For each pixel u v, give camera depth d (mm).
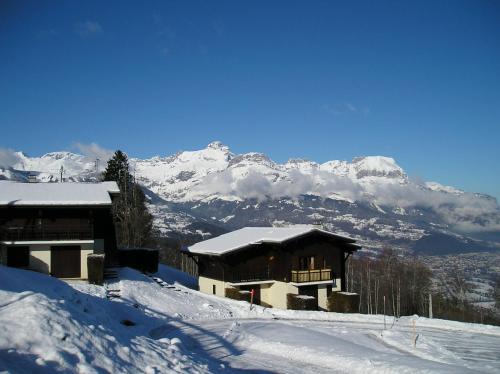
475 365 18812
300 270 38094
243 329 22578
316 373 16094
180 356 13148
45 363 9328
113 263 38406
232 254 37469
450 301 83812
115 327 14203
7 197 31344
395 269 72500
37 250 31484
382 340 22984
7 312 11000
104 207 32000
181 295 31266
